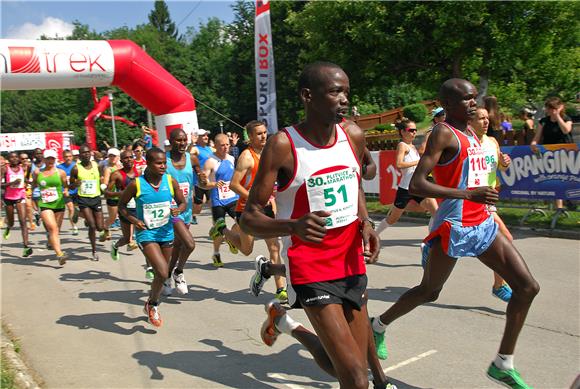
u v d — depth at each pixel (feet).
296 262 8.88
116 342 15.87
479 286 19.72
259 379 12.84
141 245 16.98
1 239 39.78
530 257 23.41
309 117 8.77
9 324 18.04
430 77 55.77
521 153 28.91
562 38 48.85
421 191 11.23
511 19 45.52
